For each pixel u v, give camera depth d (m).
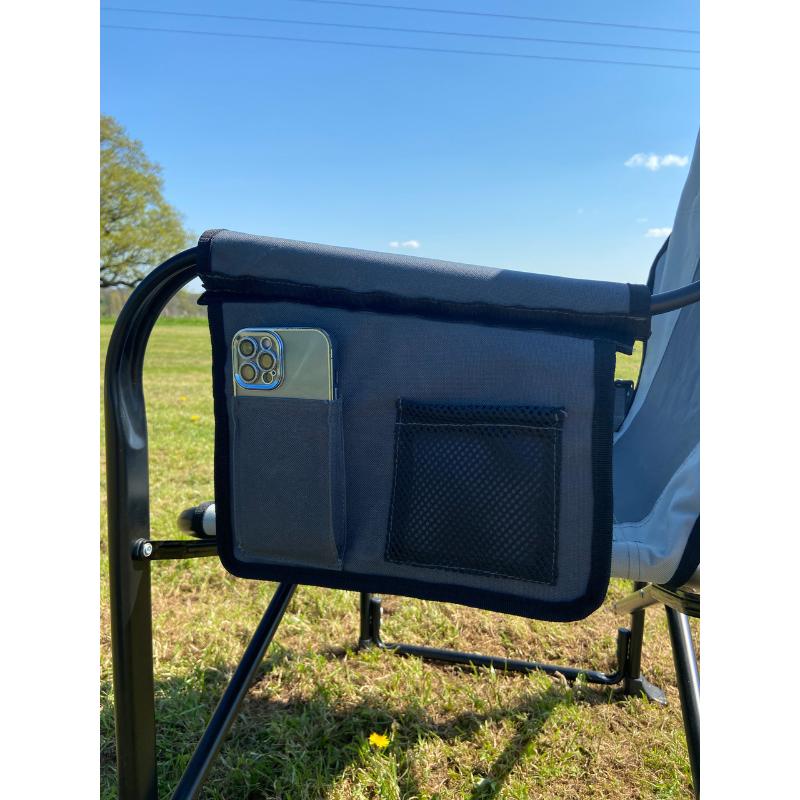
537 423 0.61
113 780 1.06
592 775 1.09
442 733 1.20
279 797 1.02
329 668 1.40
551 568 0.62
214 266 0.65
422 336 0.64
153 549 0.69
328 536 0.66
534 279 0.61
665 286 1.23
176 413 4.75
